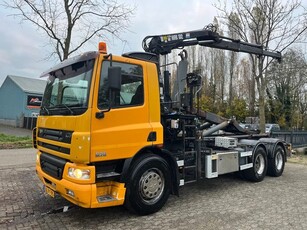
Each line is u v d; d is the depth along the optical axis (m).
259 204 6.14
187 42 7.80
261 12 13.45
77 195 4.65
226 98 39.22
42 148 5.79
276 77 28.48
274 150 8.95
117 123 5.05
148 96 5.57
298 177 9.13
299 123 31.92
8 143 15.42
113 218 5.29
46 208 5.77
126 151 5.13
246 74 38.62
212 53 39.44
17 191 6.90
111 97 4.96
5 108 36.94
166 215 5.45
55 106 5.54
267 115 31.83
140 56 5.79
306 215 5.48
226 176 9.05
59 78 5.66
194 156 6.62
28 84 34.84
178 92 7.02
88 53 4.96
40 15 15.25
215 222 5.11
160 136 5.66
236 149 7.93
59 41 15.68
